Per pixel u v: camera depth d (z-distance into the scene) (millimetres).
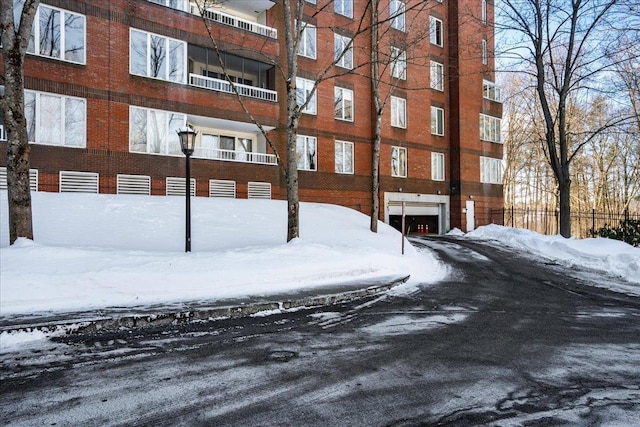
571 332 6684
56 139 15852
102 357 5145
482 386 4371
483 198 32469
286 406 3830
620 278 12969
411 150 29078
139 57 17812
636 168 37156
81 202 14398
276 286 9375
